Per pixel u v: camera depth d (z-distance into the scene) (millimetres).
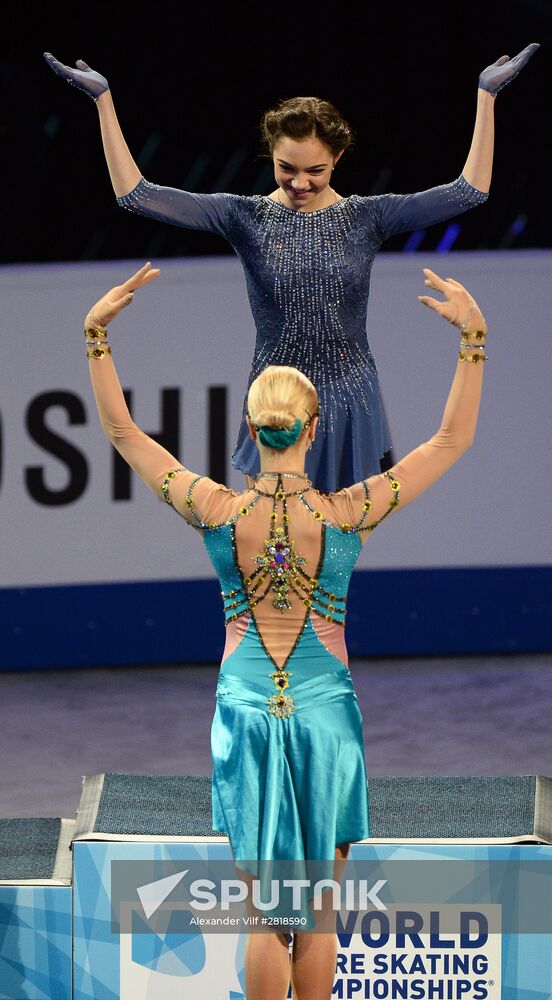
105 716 21734
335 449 12102
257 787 10836
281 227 11820
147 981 12508
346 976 12523
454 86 27078
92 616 23594
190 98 27484
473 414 11117
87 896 12484
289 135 11352
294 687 10820
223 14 27188
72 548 23234
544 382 23000
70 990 12562
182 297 22438
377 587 23734
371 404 12188
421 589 23734
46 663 23703
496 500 23422
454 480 23375
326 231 11812
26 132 25297
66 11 27266
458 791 14086
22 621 23484
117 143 11734
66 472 22922
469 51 27062
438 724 21078
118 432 11289
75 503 23062
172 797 13930
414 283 22547
